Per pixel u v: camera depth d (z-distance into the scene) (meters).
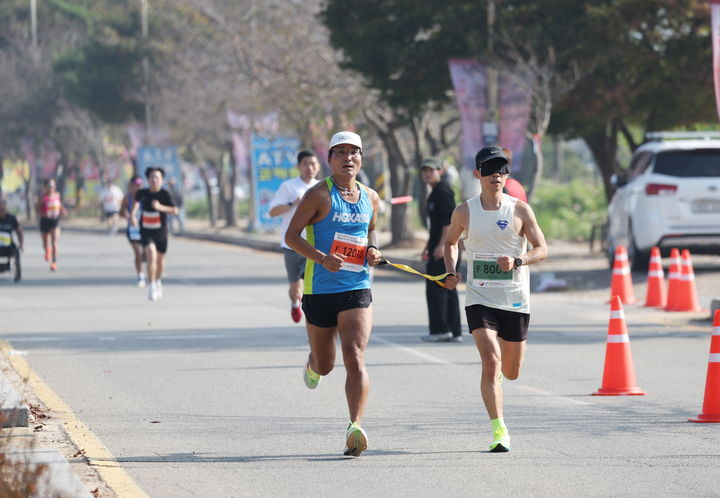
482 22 70.94
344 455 20.50
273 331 39.94
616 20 68.75
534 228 21.30
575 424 23.61
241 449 21.12
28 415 22.23
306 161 36.56
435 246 35.69
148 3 145.62
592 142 80.31
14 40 180.88
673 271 46.25
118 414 24.59
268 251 96.38
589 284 56.53
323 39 87.94
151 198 50.41
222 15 105.19
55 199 70.62
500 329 21.47
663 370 31.09
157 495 17.72
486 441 21.89
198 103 120.44
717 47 44.09
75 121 168.00
